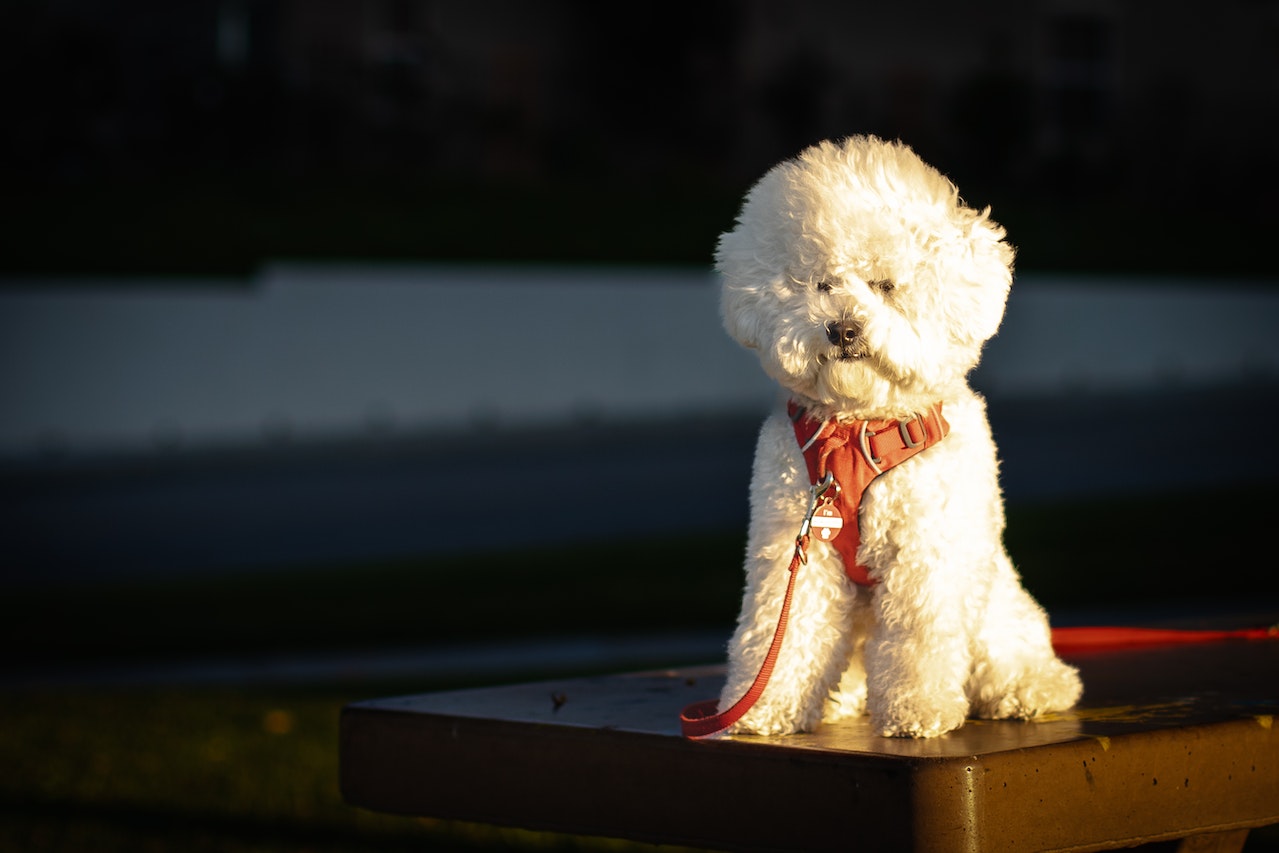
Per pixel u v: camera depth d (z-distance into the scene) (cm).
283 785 565
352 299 1764
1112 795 222
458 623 895
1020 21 2645
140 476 1550
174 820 522
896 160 238
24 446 1627
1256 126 2645
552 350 1847
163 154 2206
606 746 242
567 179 2367
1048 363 2005
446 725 262
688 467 1576
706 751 230
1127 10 2670
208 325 1702
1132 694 266
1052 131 2656
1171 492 1341
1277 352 2116
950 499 234
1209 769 233
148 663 817
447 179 2297
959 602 234
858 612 246
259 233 1989
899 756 211
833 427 236
